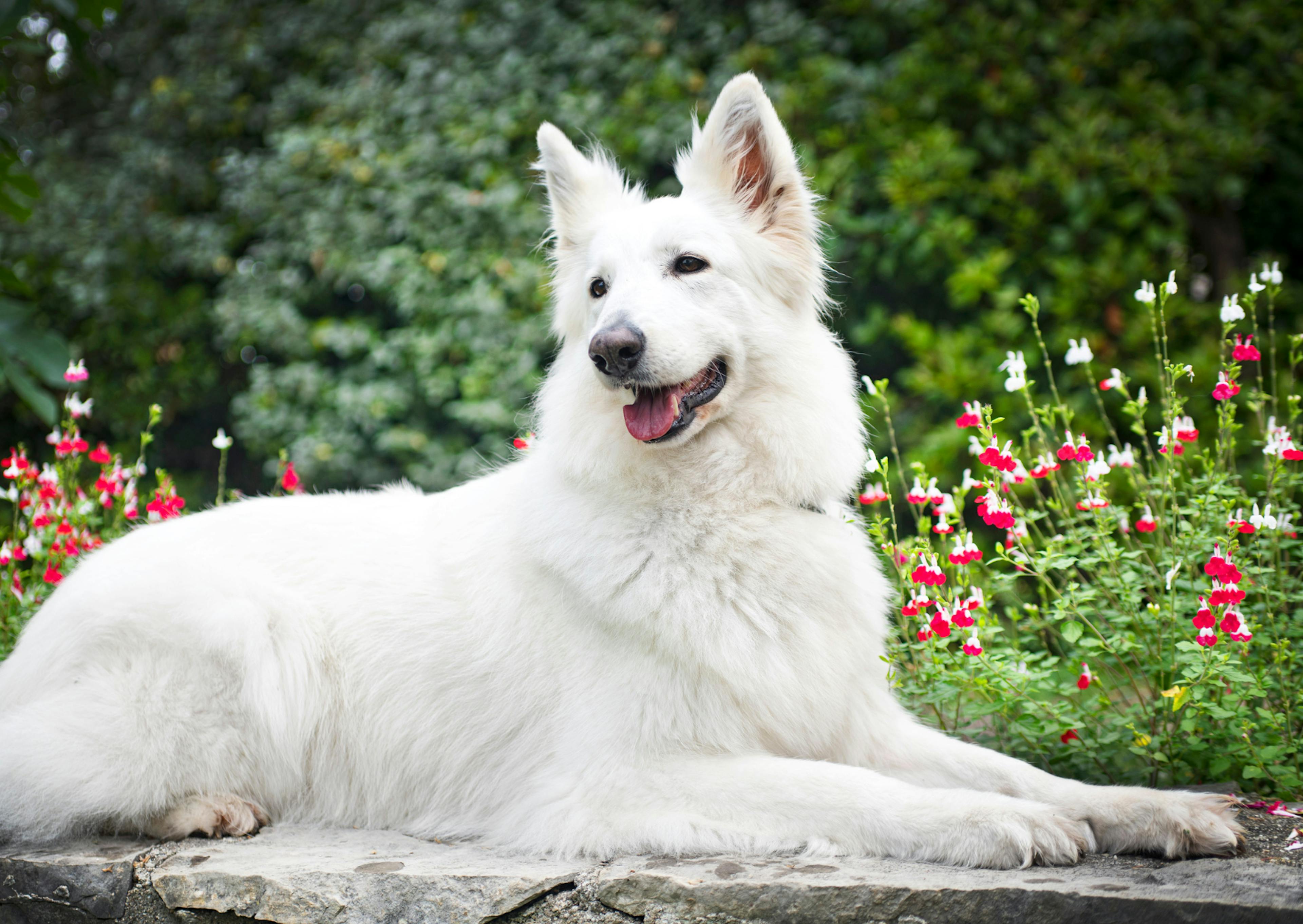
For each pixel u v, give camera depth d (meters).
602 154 4.54
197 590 3.23
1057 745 3.60
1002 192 7.78
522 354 8.64
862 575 3.20
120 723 3.07
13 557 4.49
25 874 2.88
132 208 10.43
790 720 2.97
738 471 3.10
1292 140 8.30
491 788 3.19
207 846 3.03
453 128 9.27
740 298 3.27
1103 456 3.75
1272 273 3.88
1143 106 7.77
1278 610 3.66
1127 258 7.71
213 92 10.62
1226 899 2.25
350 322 9.69
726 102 3.51
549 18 9.41
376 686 3.28
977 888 2.39
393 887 2.67
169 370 10.73
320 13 10.57
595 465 3.11
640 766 2.92
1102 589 3.69
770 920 2.48
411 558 3.42
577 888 2.64
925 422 7.86
